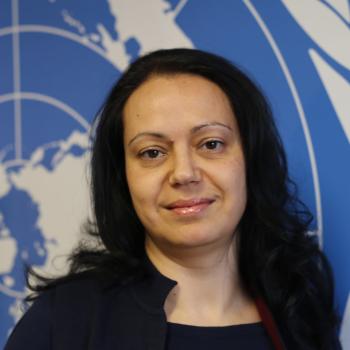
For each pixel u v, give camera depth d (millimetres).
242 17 1262
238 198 945
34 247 1356
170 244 953
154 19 1307
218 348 935
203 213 919
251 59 1256
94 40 1335
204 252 962
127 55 1317
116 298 979
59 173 1345
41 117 1358
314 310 1097
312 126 1229
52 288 1020
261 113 1012
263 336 978
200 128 923
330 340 1099
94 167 1052
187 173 896
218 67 981
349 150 1207
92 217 1222
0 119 1376
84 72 1339
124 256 1021
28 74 1366
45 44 1361
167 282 958
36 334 936
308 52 1229
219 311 991
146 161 948
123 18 1321
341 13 1214
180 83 951
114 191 1049
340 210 1213
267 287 1042
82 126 1334
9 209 1371
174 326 943
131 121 956
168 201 919
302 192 1232
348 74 1207
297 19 1236
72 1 1350
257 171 1012
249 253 1059
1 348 1363
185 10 1290
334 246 1217
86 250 1096
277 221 1048
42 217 1353
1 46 1380
